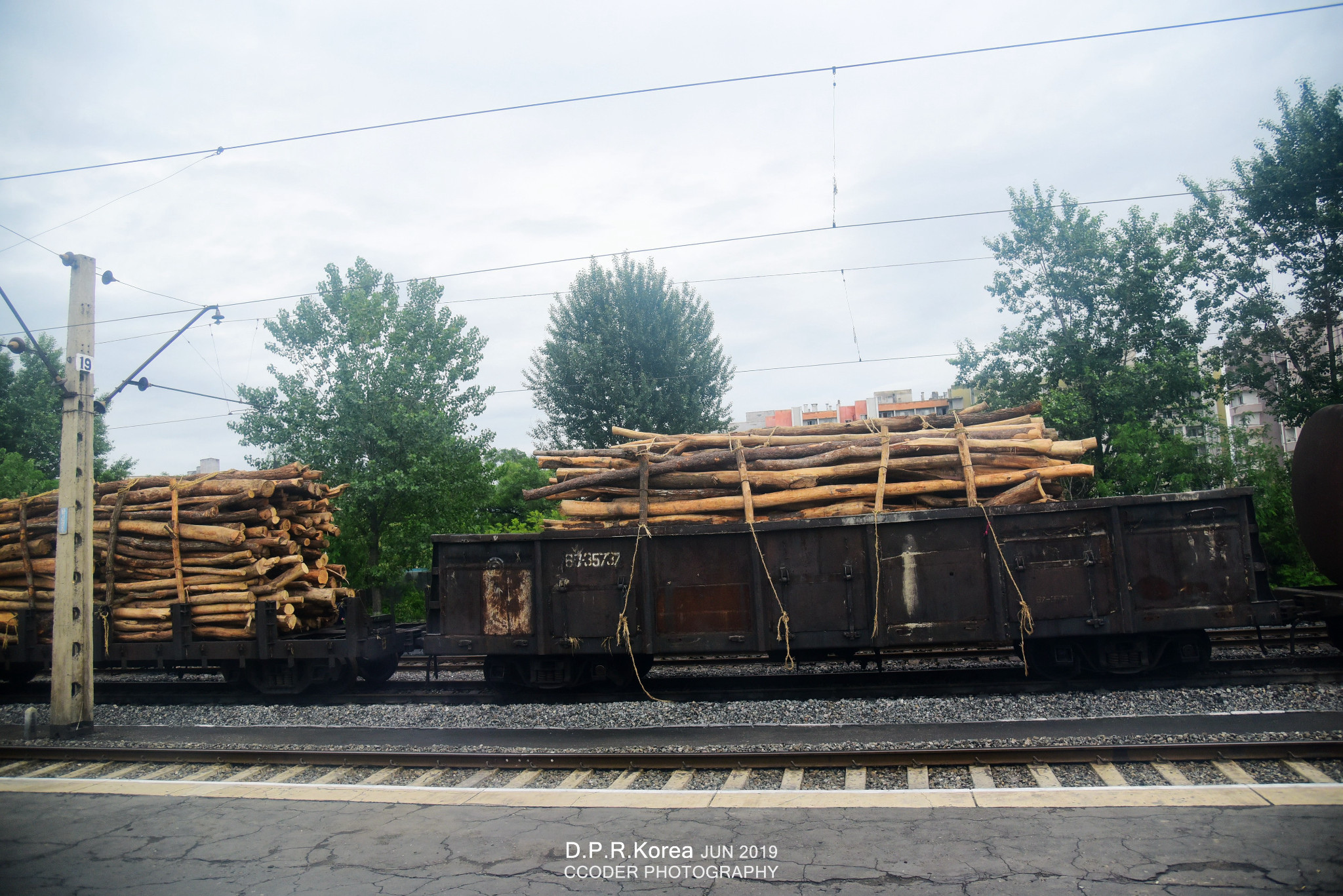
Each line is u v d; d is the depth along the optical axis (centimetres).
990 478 917
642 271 2516
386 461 1828
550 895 438
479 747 781
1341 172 1792
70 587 913
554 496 1028
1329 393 1878
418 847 520
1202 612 846
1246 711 761
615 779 657
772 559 909
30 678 1266
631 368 2469
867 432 1016
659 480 998
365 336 1823
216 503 1098
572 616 944
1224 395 2106
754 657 1157
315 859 505
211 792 659
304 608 1162
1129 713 782
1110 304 2131
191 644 1079
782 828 521
